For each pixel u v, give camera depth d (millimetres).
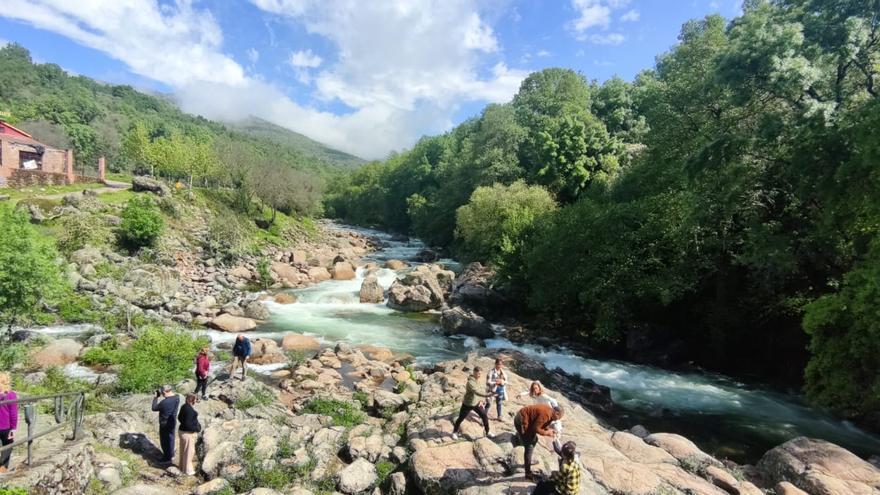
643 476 10961
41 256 21266
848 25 19109
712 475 11773
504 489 10102
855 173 17172
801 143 19969
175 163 63938
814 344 17844
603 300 27609
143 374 17484
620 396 21531
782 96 21016
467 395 12594
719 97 27734
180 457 12172
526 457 10484
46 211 37031
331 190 151750
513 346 28438
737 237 24953
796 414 19734
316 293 39469
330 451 13695
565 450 8906
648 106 39125
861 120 17594
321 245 64250
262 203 65125
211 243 44156
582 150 50750
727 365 26578
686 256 26078
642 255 27750
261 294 37781
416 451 12352
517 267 35969
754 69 21531
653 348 27016
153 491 10664
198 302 31484
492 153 62406
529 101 81625
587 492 10086
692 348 27703
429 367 23297
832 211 18312
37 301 21766
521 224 37844
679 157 30922
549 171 52375
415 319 33344
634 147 52469
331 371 21406
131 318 25844
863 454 16141
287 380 19734
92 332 23922
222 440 13336
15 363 18656
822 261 21688
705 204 23531
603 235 29125
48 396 10016
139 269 32719
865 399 16109
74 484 9727
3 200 39719
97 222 37312
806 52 20234
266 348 23609
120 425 13430
